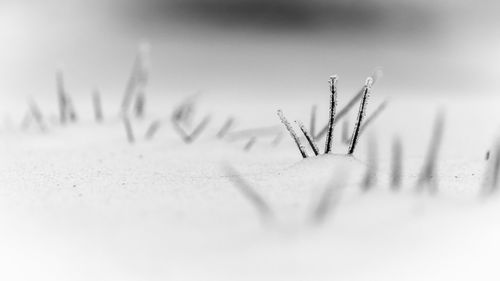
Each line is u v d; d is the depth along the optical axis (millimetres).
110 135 748
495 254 467
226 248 473
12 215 519
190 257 469
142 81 843
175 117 814
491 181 545
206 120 751
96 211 518
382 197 512
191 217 503
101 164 624
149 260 470
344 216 492
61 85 806
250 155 658
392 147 683
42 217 515
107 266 469
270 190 536
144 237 487
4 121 824
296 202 513
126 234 491
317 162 563
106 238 489
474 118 804
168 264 466
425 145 690
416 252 469
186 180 571
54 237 494
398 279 453
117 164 624
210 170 602
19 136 741
